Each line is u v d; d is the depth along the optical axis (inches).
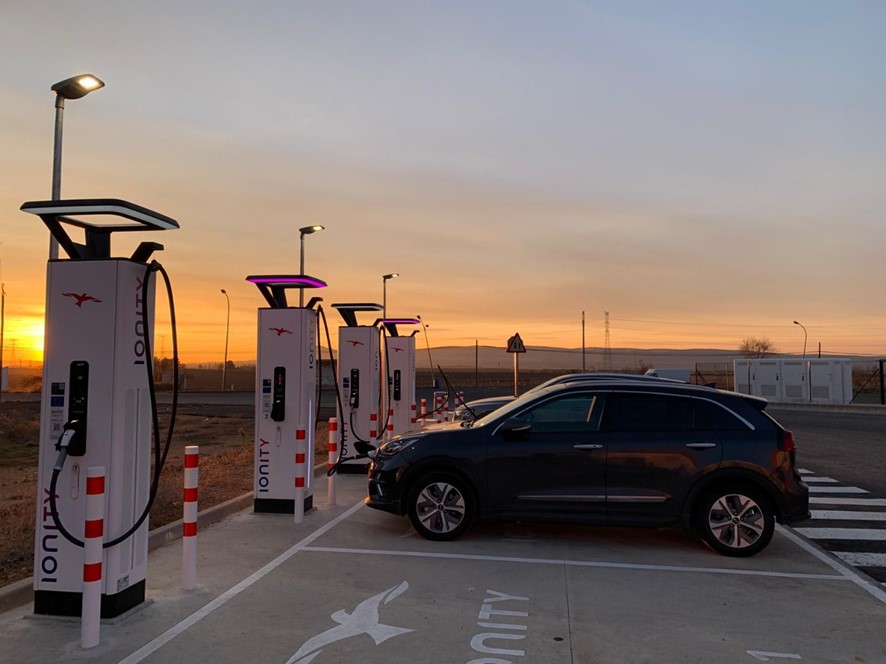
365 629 178.2
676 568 238.4
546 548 263.3
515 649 166.6
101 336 180.9
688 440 259.9
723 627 183.2
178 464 461.4
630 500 260.4
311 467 329.7
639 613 192.7
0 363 1731.1
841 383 1159.0
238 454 494.6
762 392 1240.8
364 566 235.6
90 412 180.2
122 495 182.5
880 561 253.8
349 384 454.9
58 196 331.9
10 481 411.8
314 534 281.0
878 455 555.8
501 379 2930.6
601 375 467.2
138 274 188.5
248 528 290.7
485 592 209.2
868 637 177.6
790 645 171.6
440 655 162.7
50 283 183.8
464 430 279.1
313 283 319.6
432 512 272.8
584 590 212.2
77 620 178.9
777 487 253.1
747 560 251.0
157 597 200.8
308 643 168.7
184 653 161.6
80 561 179.6
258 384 320.8
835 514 338.0
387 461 281.9
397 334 597.3
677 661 161.3
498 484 269.0
